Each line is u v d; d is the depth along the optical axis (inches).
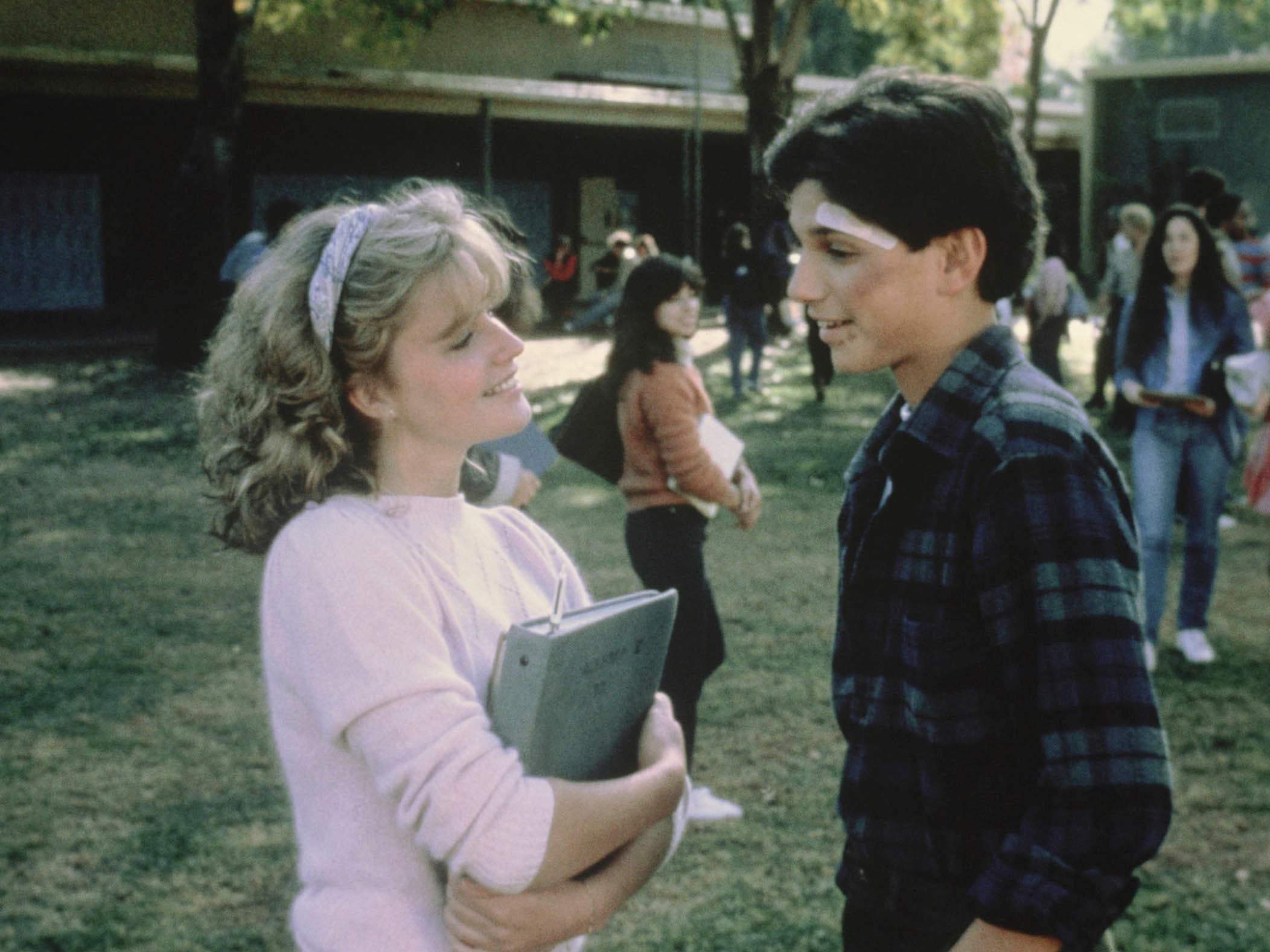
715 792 171.0
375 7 737.0
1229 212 387.2
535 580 65.1
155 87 718.5
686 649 159.9
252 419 57.1
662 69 1131.9
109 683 212.5
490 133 922.1
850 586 64.3
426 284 55.7
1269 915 140.3
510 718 54.9
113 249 882.8
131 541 309.0
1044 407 58.0
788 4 786.8
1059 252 460.1
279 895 145.1
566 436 160.2
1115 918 52.7
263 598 56.5
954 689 58.9
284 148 914.7
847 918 65.3
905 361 63.6
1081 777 52.5
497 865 51.8
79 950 133.4
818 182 61.2
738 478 167.0
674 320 157.0
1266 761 178.9
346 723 52.5
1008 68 1149.1
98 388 570.9
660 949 134.0
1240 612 249.4
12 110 829.8
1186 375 205.3
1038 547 55.2
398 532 57.2
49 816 163.6
